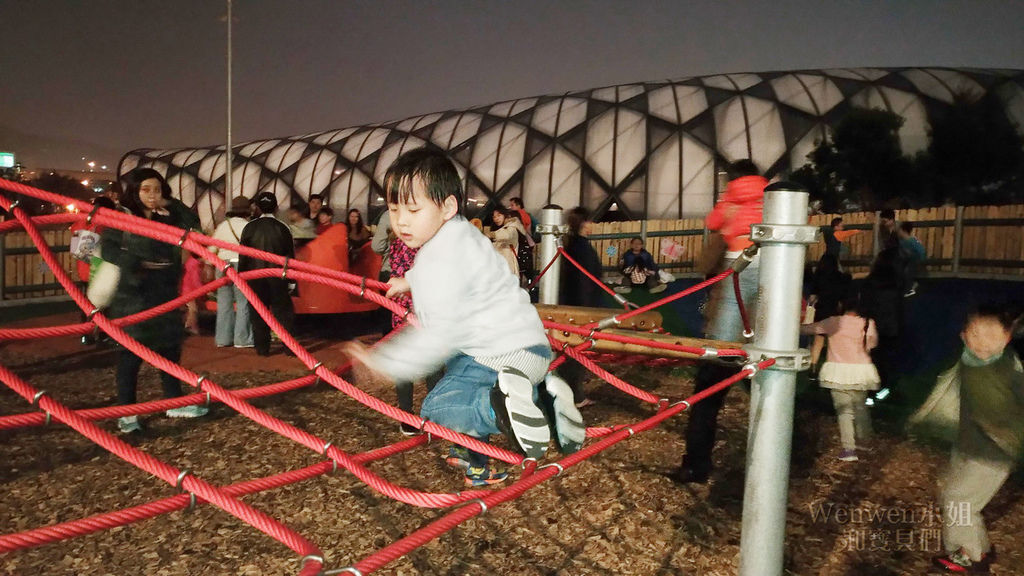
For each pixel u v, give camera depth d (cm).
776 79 3138
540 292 708
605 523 461
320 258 1082
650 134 3070
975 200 2725
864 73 3075
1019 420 395
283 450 588
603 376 326
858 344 601
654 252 1920
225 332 1038
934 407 421
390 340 266
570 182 3112
